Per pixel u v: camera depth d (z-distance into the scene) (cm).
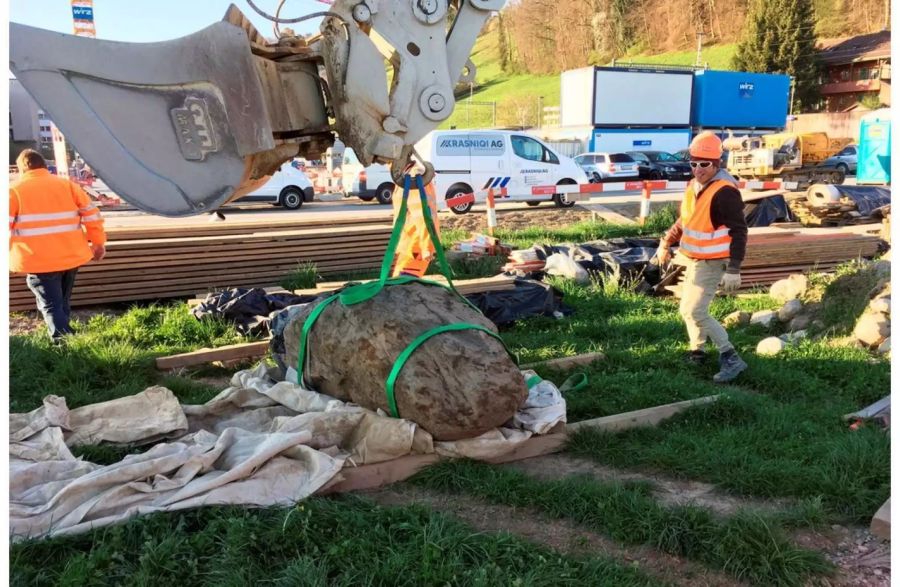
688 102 3212
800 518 328
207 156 301
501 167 1825
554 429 424
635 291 864
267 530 306
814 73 6056
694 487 373
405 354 381
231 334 670
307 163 3136
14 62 271
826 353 582
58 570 285
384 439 372
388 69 374
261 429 411
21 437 388
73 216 611
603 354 596
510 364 400
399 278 436
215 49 295
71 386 517
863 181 1447
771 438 419
